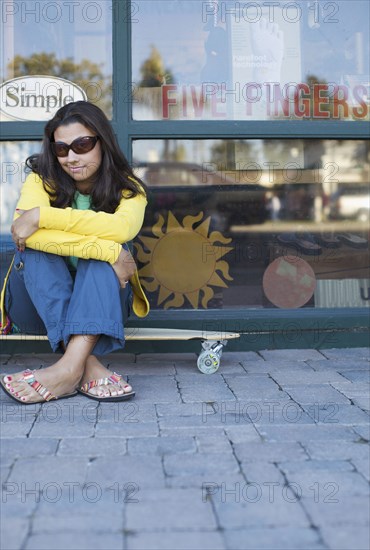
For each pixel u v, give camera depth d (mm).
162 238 3762
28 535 1672
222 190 3773
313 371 3262
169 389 2961
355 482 1977
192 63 3766
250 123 3709
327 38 3832
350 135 3746
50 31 3715
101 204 2982
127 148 3682
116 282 2789
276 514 1779
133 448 2248
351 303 3848
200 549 1603
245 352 3709
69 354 2783
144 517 1766
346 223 3832
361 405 2707
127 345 3674
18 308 3008
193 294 3783
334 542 1633
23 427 2453
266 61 3797
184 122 3686
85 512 1793
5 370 3291
